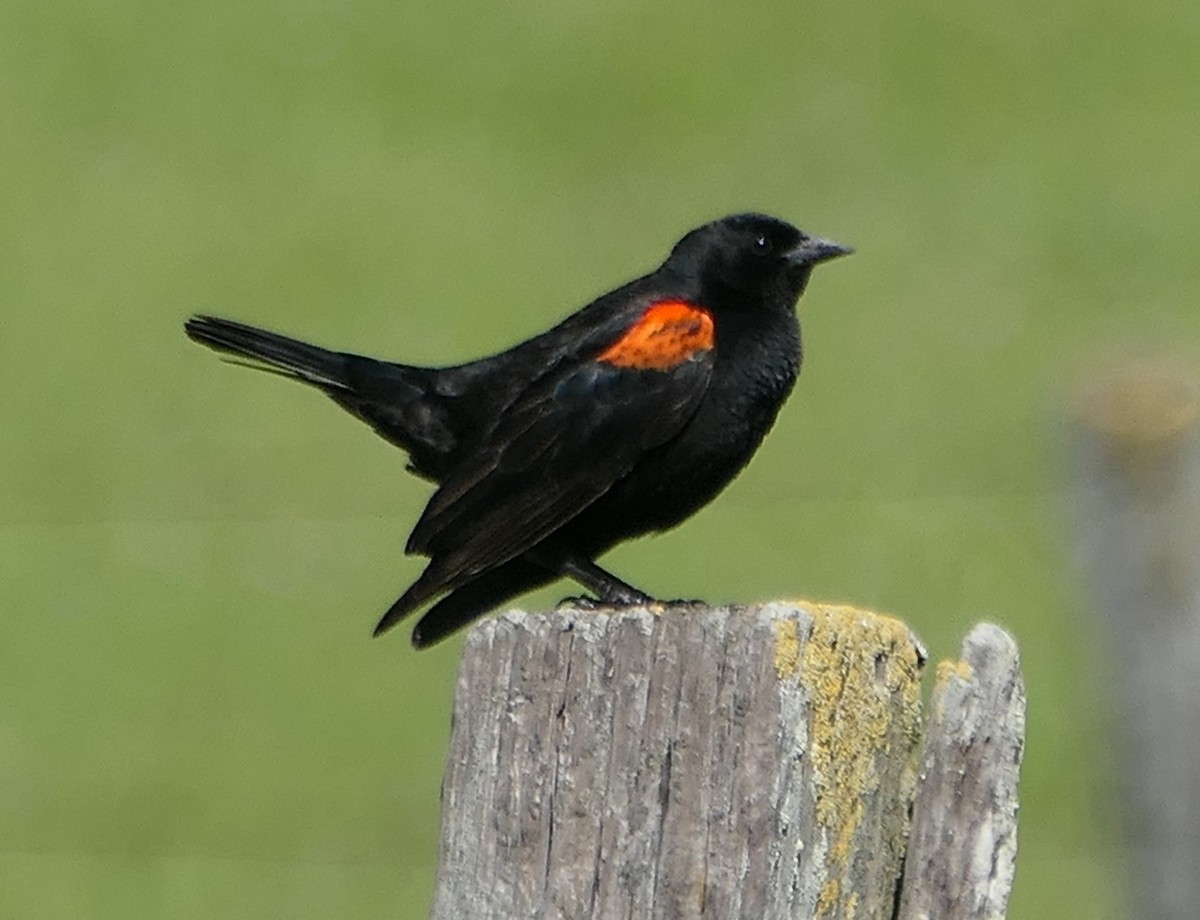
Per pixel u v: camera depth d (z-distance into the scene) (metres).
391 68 30.12
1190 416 7.78
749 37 29.91
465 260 25.78
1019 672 6.27
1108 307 23.64
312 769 16.67
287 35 31.00
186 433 22.73
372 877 15.45
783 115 28.53
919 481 20.30
